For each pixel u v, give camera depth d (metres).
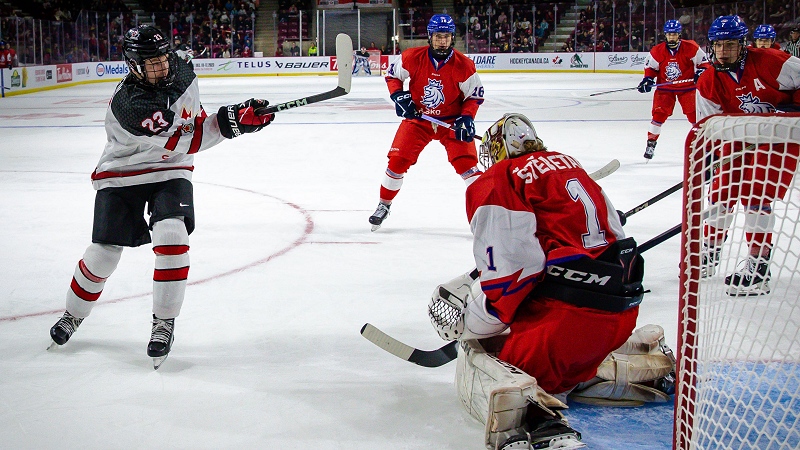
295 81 24.30
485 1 29.17
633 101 16.59
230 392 2.89
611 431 2.56
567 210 2.50
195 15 27.89
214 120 3.21
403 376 3.04
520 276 2.45
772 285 3.99
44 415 2.70
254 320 3.71
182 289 3.17
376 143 10.51
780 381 2.78
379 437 2.52
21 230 5.63
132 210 3.24
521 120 2.72
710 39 4.31
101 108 16.08
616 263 2.50
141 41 2.91
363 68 27.06
